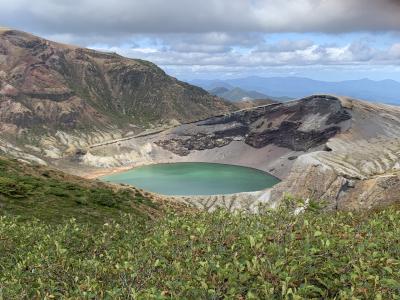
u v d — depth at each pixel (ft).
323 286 40.40
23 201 197.47
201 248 49.39
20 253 83.76
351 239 46.32
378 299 33.76
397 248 45.42
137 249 62.75
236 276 39.11
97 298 45.37
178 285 40.98
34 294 56.08
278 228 48.60
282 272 37.40
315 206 53.42
